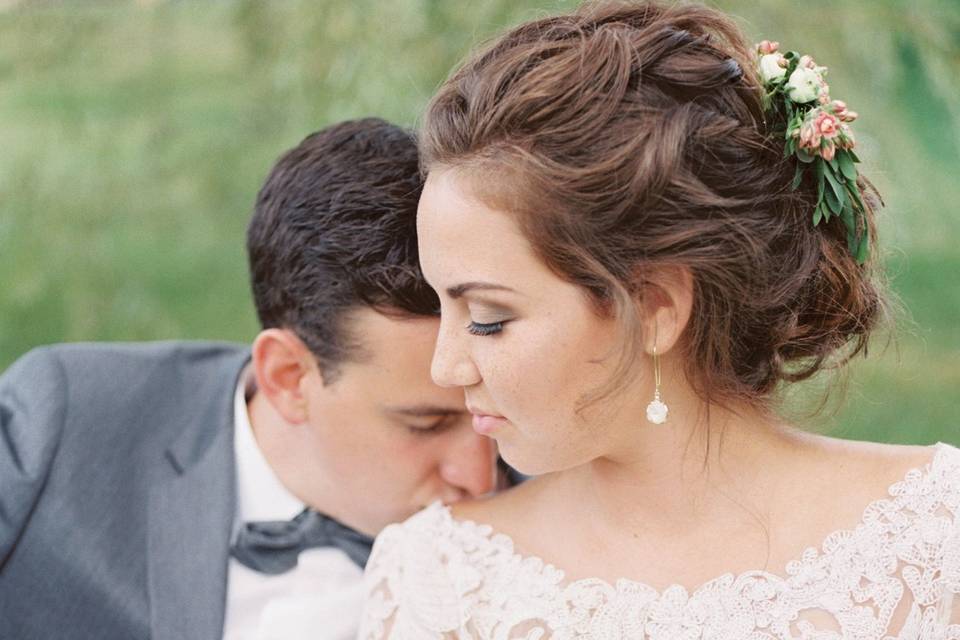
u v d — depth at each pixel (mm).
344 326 1881
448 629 1584
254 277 2059
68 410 2197
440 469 1971
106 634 2041
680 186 1398
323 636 2094
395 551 1694
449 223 1405
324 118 3637
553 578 1559
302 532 2137
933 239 4023
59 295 4309
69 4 3973
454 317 1459
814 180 1510
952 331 4199
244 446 2197
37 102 4113
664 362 1505
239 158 4227
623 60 1413
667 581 1525
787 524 1530
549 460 1482
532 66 1436
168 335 4457
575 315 1402
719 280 1447
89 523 2102
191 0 4109
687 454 1535
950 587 1469
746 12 3311
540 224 1364
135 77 4145
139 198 4301
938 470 1538
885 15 3381
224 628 2094
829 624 1461
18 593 2064
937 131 3602
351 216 1868
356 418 1936
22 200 4160
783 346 1577
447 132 1434
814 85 1475
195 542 2084
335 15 3445
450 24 3383
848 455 1574
